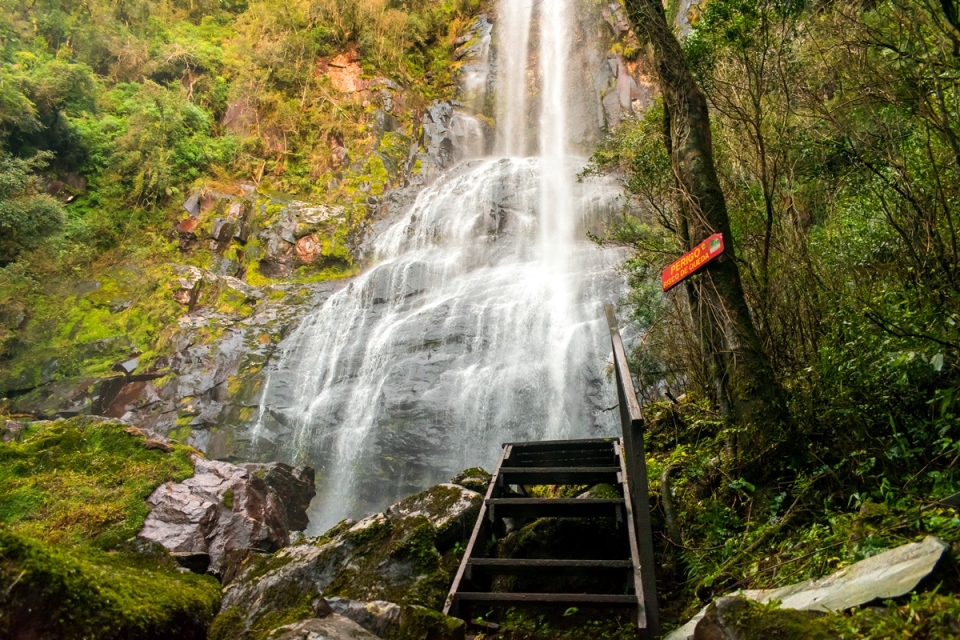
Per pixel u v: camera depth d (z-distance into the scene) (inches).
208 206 780.0
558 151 894.4
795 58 188.4
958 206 158.6
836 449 145.5
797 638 80.7
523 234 711.7
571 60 960.3
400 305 631.2
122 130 847.1
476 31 1073.5
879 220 178.5
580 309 547.8
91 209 775.1
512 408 497.7
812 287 173.2
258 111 920.3
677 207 193.0
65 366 577.9
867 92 172.7
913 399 136.7
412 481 481.4
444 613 126.0
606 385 483.2
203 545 274.7
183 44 971.3
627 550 161.0
